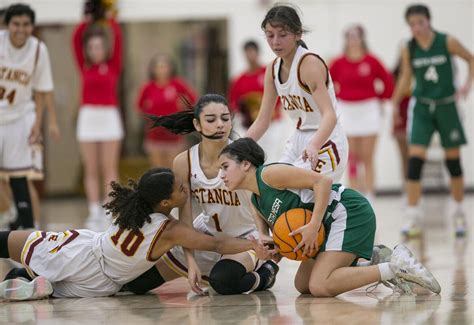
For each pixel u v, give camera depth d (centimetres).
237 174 1389
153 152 3606
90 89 3066
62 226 2792
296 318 1224
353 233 1382
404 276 1363
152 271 1511
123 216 1429
